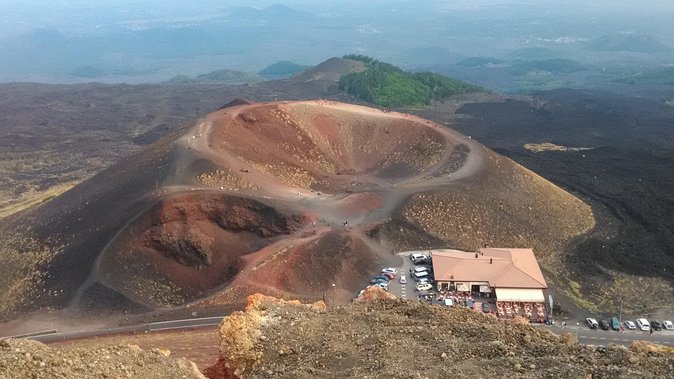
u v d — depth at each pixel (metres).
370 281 83.94
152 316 76.00
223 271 85.81
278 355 32.03
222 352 33.88
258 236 93.06
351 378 26.38
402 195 106.25
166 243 87.75
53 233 97.31
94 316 77.38
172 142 116.12
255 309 37.62
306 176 116.38
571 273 93.12
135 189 101.31
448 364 27.31
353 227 94.62
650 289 87.44
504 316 73.88
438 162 123.38
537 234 104.00
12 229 104.75
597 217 117.88
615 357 26.53
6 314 80.88
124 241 88.12
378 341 31.36
